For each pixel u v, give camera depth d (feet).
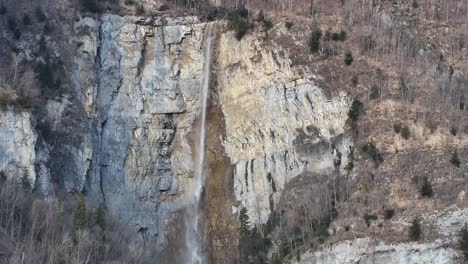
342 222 394.93
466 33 459.32
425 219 383.65
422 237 377.91
